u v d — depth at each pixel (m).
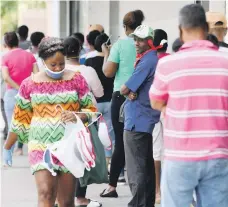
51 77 12.12
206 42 10.36
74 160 11.80
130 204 14.59
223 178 10.24
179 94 10.18
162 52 15.77
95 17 33.31
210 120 10.12
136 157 14.38
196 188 10.47
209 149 10.09
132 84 14.12
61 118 11.98
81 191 16.33
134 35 14.21
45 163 11.84
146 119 14.26
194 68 10.20
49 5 48.62
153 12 27.50
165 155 10.39
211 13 15.39
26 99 12.20
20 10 61.09
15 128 12.33
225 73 10.20
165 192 10.40
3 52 23.92
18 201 17.77
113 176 17.50
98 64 18.67
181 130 10.16
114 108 16.62
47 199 11.95
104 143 12.77
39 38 23.19
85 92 12.34
